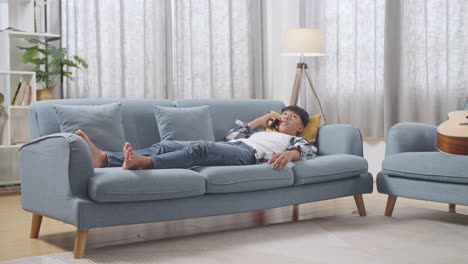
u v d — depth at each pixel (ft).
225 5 19.44
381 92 17.13
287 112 12.44
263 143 11.50
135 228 11.09
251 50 20.06
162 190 9.00
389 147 12.19
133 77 17.72
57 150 8.78
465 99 15.38
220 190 9.78
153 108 11.57
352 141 12.09
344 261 8.44
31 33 15.75
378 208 13.21
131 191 8.67
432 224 11.15
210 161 10.40
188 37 18.76
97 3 17.03
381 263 8.33
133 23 17.67
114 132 10.55
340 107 18.26
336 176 11.43
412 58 16.34
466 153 10.93
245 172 10.09
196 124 11.55
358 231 10.50
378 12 17.07
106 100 11.16
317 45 16.94
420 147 12.38
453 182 10.90
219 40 19.44
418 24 16.24
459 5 15.35
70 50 16.74
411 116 16.42
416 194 11.41
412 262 8.39
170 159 9.62
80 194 8.55
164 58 18.26
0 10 16.39
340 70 18.25
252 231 10.59
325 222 11.43
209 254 8.85
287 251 9.04
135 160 9.10
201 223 11.59
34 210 9.67
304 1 19.13
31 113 10.36
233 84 19.75
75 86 16.84
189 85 18.83
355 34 17.72
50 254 8.89
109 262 8.38
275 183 10.50
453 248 9.23
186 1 18.71
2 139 15.67
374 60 17.28
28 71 16.06
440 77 15.88
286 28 19.79
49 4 16.74
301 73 17.79
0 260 8.62
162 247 9.33
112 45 17.34
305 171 10.89
